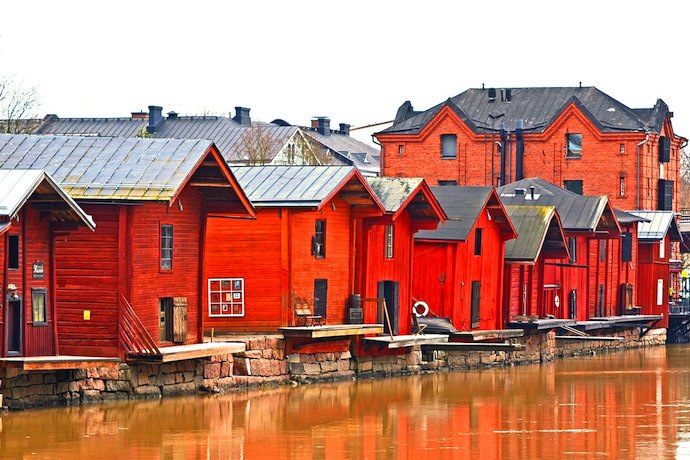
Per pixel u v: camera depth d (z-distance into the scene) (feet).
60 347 200.54
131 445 169.27
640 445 178.09
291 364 233.76
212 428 183.11
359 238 252.83
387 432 185.37
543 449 174.29
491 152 467.93
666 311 403.75
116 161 204.23
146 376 203.31
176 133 554.46
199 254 218.79
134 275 201.77
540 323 303.68
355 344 247.09
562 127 463.83
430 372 269.03
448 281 281.74
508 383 252.21
